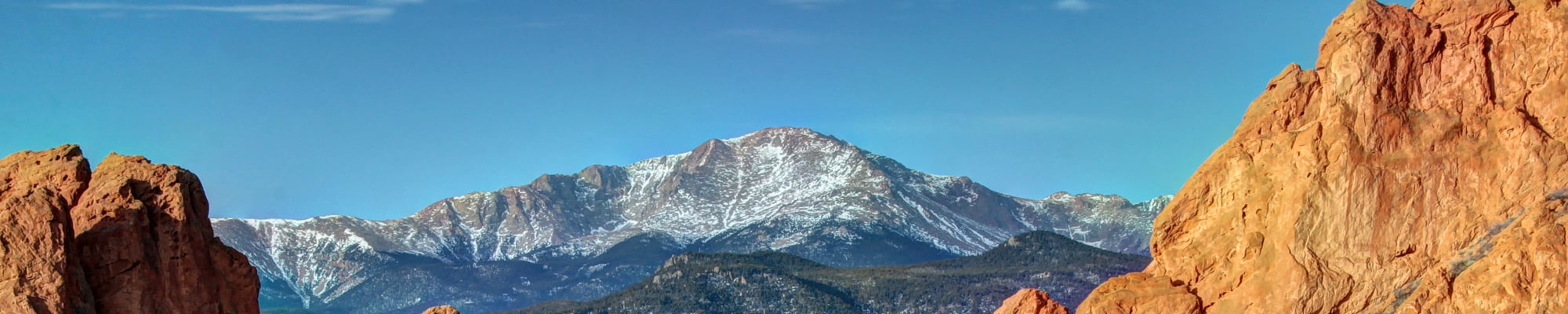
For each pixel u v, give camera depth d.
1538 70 93.12
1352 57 92.62
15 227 81.94
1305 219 90.94
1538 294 83.94
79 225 86.38
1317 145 91.81
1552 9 93.88
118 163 90.69
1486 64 93.56
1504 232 88.25
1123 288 93.69
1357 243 90.19
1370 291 89.56
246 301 92.56
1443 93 92.88
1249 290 91.25
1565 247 84.50
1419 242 90.00
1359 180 90.56
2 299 80.38
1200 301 92.25
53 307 81.19
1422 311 86.81
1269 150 93.31
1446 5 95.12
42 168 89.00
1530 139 90.44
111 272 86.19
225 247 92.88
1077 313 93.56
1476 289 85.38
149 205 89.19
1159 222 95.06
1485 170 90.62
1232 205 93.75
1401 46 93.06
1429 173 90.69
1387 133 91.38
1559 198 88.69
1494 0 94.19
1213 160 95.19
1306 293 89.81
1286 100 95.06
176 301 88.19
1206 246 93.88
